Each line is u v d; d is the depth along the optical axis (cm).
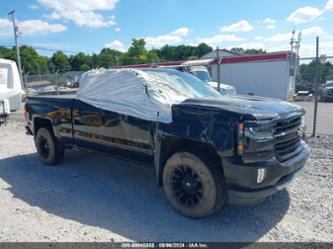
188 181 363
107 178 510
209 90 491
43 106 563
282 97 2098
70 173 538
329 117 1160
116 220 362
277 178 330
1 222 359
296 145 377
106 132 456
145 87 407
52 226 348
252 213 374
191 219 362
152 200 419
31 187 474
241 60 2206
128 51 7656
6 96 870
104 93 459
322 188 440
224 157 324
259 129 315
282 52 2058
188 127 348
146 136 400
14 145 780
